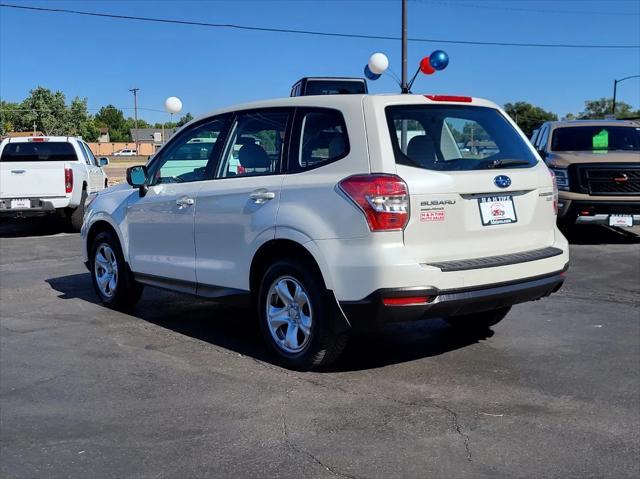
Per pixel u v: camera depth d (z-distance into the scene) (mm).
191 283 5754
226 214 5305
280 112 5156
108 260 6965
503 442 3752
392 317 4324
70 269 9406
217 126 5762
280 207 4832
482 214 4648
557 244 5160
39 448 3756
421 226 4367
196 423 4055
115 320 6504
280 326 5031
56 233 14117
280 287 4957
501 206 4766
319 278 4641
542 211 5059
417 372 4910
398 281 4262
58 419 4145
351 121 4613
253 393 4520
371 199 4285
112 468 3514
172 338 5867
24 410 4293
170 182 6137
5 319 6570
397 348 5512
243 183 5219
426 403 4320
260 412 4199
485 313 5781
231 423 4047
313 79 12961
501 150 5090
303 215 4641
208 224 5496
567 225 10953
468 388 4582
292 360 4914
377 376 4832
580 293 7461
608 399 4379
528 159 5176
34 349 5570
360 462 3533
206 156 5883
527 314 6594
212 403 4355
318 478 3377
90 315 6703
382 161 4395
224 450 3695
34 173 13109
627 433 3863
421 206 4355
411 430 3914
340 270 4418
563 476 3371
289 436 3855
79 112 105438
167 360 5250
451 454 3611
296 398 4418
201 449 3713
